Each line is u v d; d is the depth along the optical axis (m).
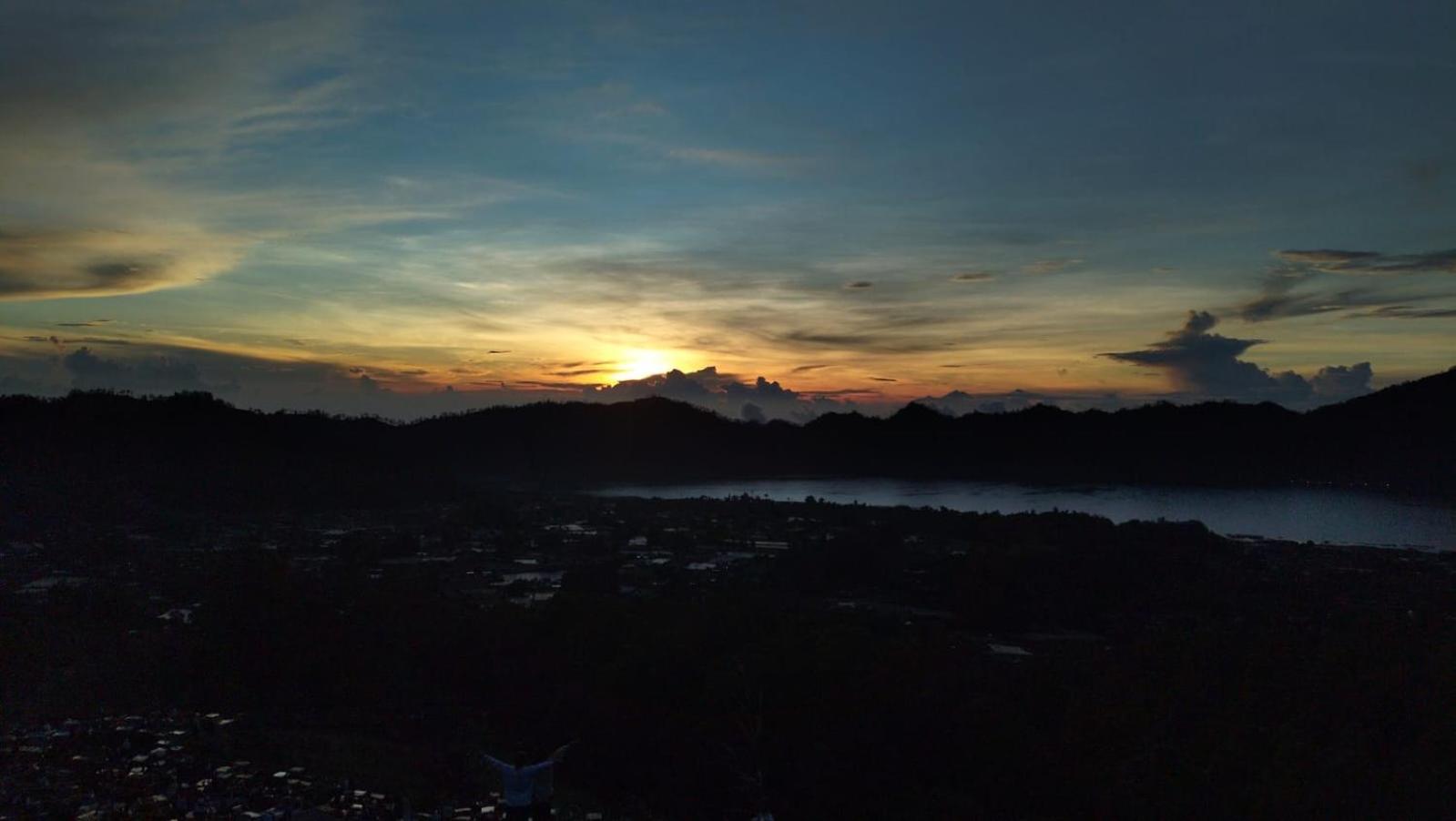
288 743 51.81
